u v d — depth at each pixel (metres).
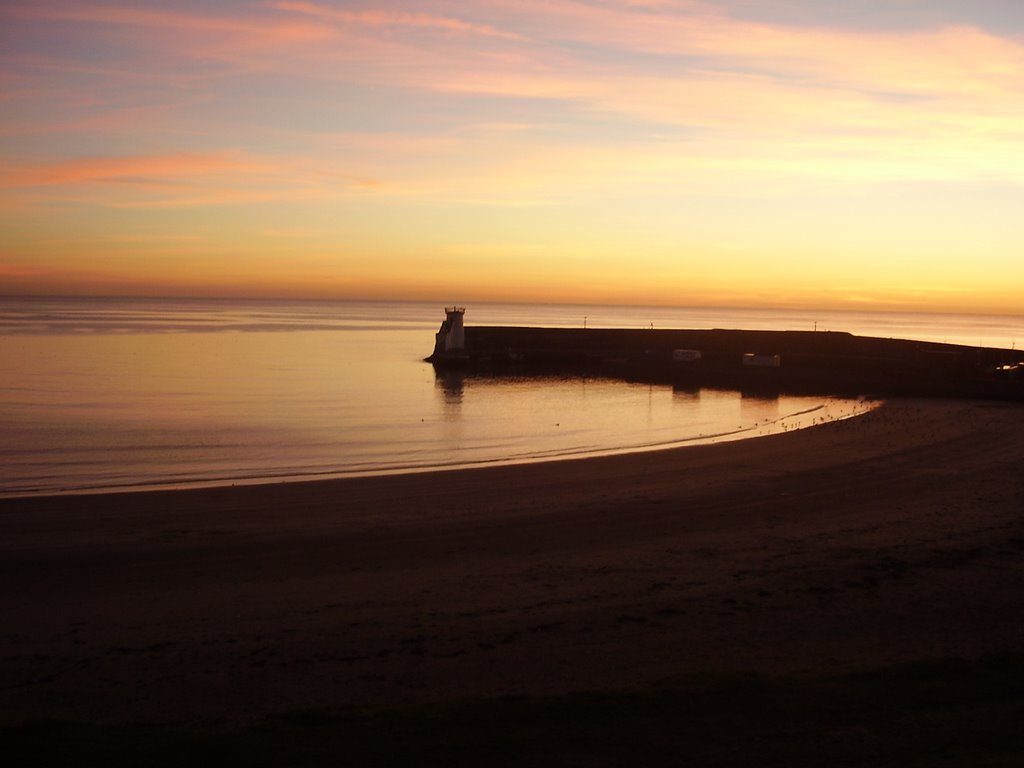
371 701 10.84
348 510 22.36
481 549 18.70
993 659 11.48
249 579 16.47
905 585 15.92
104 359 82.88
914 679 10.80
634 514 21.97
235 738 9.21
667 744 9.05
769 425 43.50
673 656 12.44
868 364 67.38
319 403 52.50
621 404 53.78
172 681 11.55
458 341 85.81
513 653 12.59
